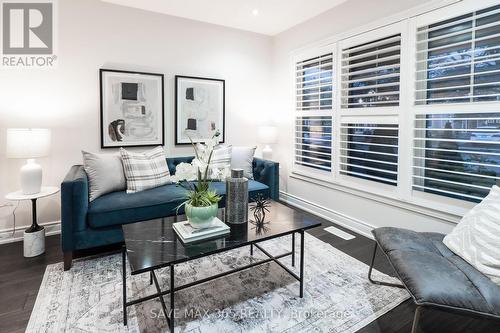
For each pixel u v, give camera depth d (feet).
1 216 9.75
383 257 8.64
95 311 6.11
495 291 4.76
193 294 6.73
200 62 12.77
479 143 7.44
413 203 8.90
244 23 12.90
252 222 7.03
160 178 10.34
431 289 4.70
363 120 10.28
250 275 7.59
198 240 6.02
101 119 10.87
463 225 6.32
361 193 10.58
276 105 14.61
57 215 10.55
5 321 5.81
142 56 11.48
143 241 5.96
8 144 8.42
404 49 8.78
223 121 13.55
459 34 7.44
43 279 7.35
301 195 13.43
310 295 6.72
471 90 7.42
